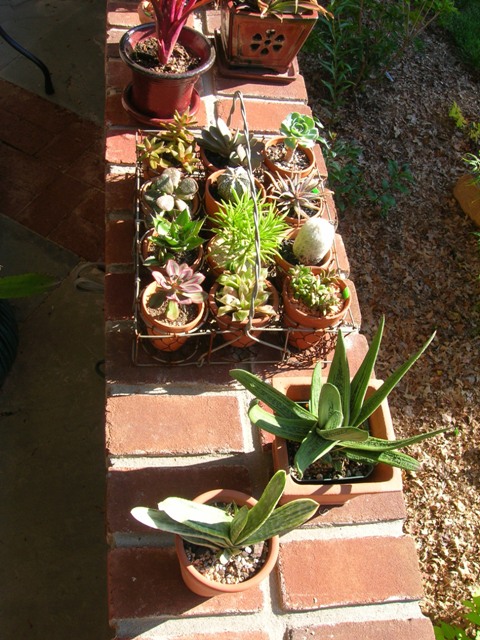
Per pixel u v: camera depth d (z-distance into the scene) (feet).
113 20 5.94
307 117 4.70
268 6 5.17
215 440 4.02
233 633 3.51
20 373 6.39
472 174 8.23
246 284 3.98
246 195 4.25
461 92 9.46
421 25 9.23
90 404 6.35
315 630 3.59
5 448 5.99
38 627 5.22
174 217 4.33
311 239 4.16
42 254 7.04
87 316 6.82
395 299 7.59
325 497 3.64
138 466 3.90
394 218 8.16
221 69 5.75
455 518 6.40
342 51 8.57
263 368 4.35
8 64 8.39
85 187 7.55
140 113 5.21
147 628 3.48
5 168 7.53
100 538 5.69
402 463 3.49
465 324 7.57
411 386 7.06
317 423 3.62
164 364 4.21
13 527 5.63
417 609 3.73
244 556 3.42
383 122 8.84
